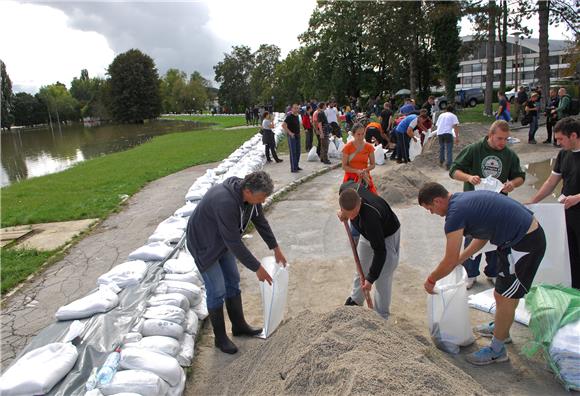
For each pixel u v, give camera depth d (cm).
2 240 725
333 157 1330
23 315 462
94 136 4744
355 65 4300
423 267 514
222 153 1672
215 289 357
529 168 1003
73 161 2575
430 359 279
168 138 2966
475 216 298
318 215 747
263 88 7569
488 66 2250
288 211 782
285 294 392
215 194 340
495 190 407
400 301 434
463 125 1556
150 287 388
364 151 580
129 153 2125
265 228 391
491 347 331
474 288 451
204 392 313
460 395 233
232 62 8450
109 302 349
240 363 327
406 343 279
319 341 270
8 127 6481
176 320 350
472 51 2717
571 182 375
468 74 6338
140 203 939
